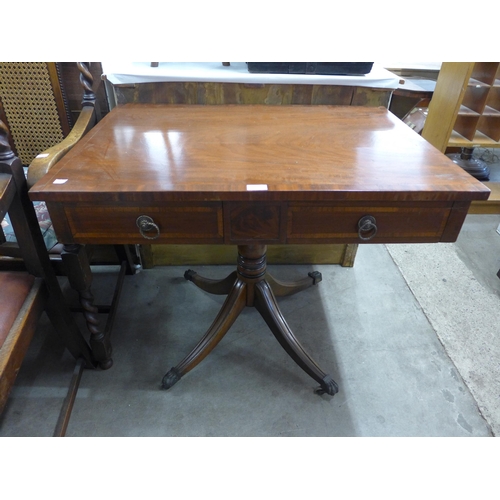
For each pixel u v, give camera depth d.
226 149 0.83
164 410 1.02
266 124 0.99
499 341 1.23
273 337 1.25
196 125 0.98
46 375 1.10
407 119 1.67
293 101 1.20
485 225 1.89
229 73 1.17
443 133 1.78
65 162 0.76
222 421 0.99
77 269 0.89
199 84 1.15
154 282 1.46
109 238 0.74
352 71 1.16
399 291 1.44
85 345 1.06
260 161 0.78
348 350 1.20
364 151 0.83
